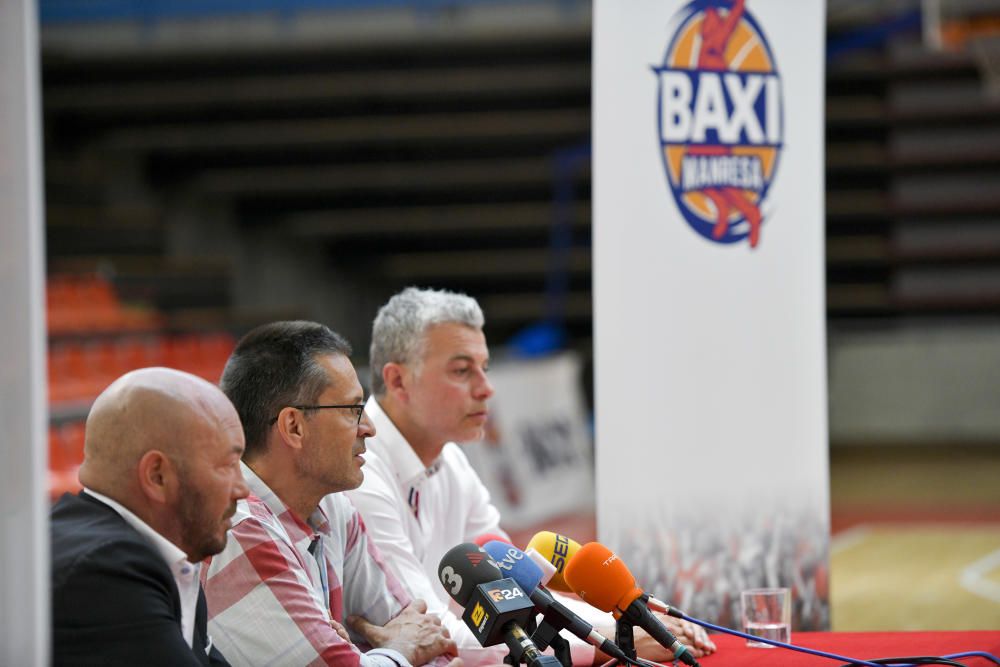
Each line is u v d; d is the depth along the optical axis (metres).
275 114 31.23
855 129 31.84
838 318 32.72
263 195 32.69
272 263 33.00
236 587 5.03
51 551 4.12
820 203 7.91
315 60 30.48
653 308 7.61
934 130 31.58
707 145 7.64
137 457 4.31
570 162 31.97
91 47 29.67
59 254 27.66
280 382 5.23
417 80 30.88
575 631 4.82
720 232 7.70
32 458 3.40
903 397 30.95
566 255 32.69
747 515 7.81
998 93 28.19
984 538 19.16
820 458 7.98
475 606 4.71
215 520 4.43
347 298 34.03
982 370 30.59
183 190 31.75
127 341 24.44
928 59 30.94
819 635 6.05
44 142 30.14
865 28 28.83
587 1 29.25
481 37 30.02
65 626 4.05
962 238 32.00
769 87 7.79
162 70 30.41
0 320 3.39
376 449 6.43
